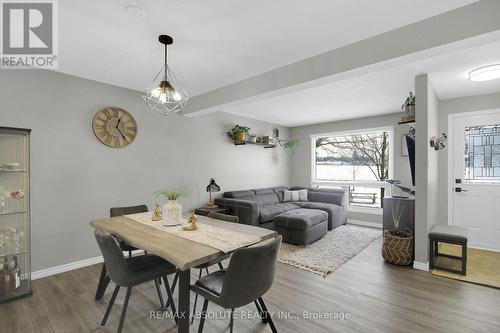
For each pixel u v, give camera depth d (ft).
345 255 11.37
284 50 7.84
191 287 5.26
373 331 6.14
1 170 7.86
